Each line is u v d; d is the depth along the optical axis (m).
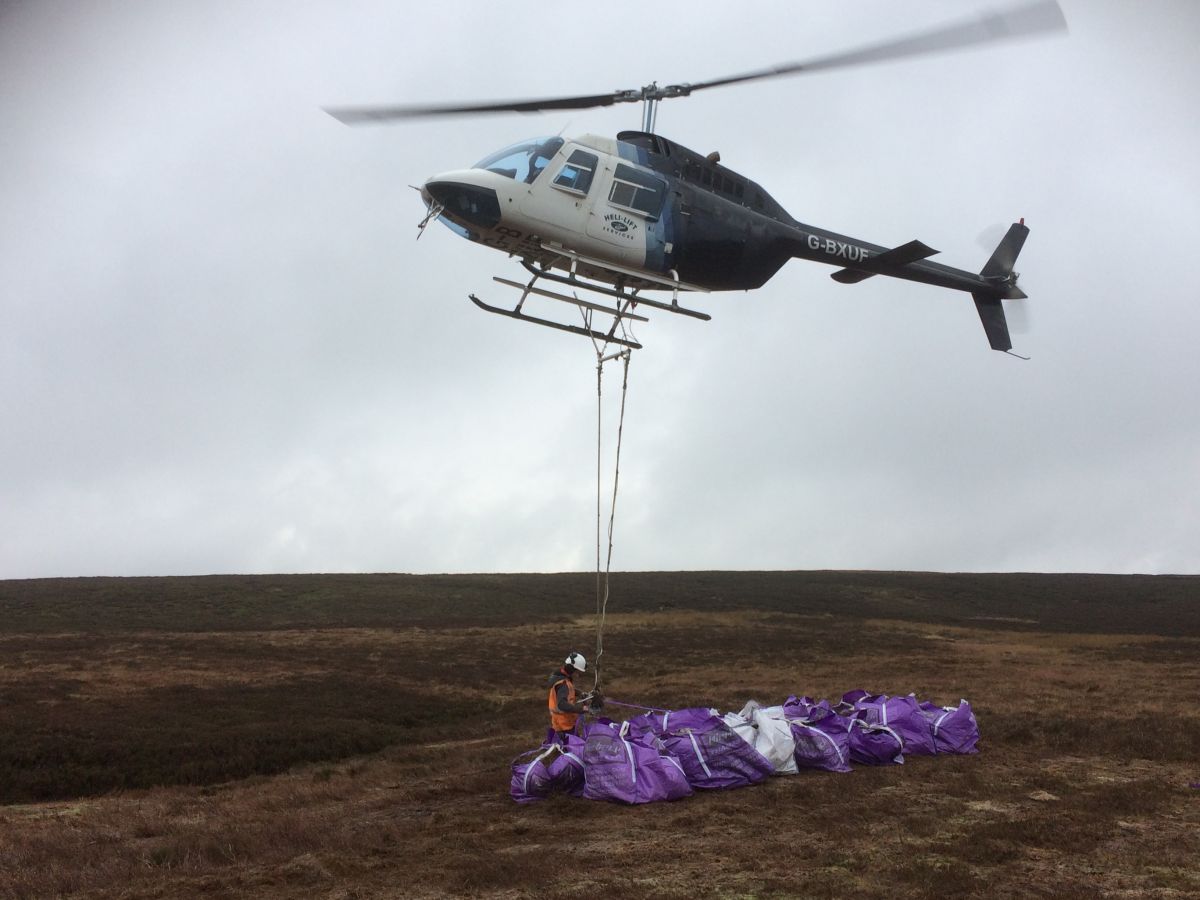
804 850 8.26
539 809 10.48
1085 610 63.84
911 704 13.56
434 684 30.06
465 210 13.95
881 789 10.80
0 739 17.84
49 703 23.25
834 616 57.56
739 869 7.71
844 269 18.52
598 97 13.59
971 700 20.97
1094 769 11.83
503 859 8.12
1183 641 45.38
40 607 52.25
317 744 18.75
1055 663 33.56
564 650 39.28
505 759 14.50
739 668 32.97
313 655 36.34
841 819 9.38
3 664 31.86
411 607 57.25
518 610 57.41
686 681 28.78
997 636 48.34
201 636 42.28
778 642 42.47
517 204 13.97
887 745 12.38
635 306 15.43
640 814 10.01
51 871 8.57
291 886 7.71
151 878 8.16
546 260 14.88
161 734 19.02
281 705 24.14
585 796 10.77
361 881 7.72
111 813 12.48
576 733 12.40
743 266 15.95
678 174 15.37
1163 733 14.30
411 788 12.42
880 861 7.82
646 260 14.90
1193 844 8.30
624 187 14.55
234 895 7.47
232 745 18.12
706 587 70.06
